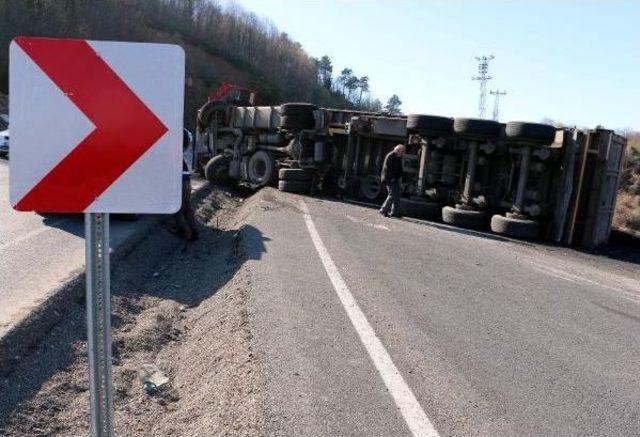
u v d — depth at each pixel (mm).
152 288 6840
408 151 14180
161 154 2344
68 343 4793
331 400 3635
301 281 6273
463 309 5926
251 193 18062
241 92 20000
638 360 4973
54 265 6719
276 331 4676
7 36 36375
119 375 4363
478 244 10492
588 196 12695
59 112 2266
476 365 4438
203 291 6648
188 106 53219
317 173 15977
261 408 3441
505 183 13070
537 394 4039
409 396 3793
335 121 16062
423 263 7992
